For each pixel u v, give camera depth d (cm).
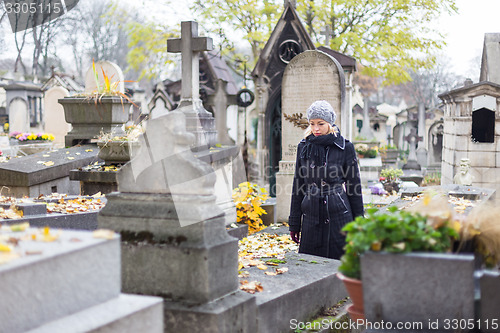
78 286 213
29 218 476
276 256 459
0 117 2631
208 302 284
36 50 3512
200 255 283
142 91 2989
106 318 209
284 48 1150
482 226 272
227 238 306
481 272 259
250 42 2025
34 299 194
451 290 235
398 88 5266
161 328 235
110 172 772
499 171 1358
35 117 2603
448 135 1473
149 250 295
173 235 295
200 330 276
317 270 402
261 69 1171
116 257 234
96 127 981
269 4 2012
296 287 355
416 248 246
